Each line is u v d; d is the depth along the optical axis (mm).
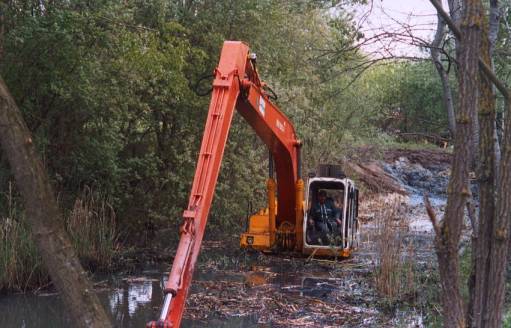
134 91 15875
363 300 11234
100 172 15359
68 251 3301
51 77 13484
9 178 13719
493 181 3445
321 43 20859
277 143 14367
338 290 12195
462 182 3049
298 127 21219
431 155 35938
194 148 17484
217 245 17766
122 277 13102
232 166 18484
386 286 11445
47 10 13461
